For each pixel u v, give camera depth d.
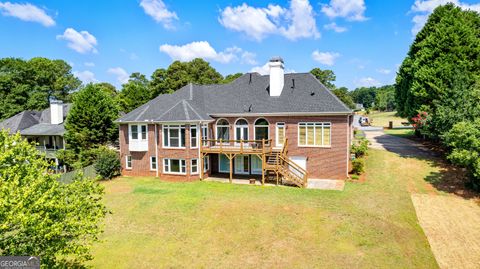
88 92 34.53
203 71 64.44
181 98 31.53
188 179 27.52
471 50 29.84
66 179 27.70
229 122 29.62
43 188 8.77
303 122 27.08
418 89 31.59
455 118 25.23
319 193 22.58
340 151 26.09
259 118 28.61
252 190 23.95
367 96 184.12
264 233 16.22
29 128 42.22
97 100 34.72
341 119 25.86
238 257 13.90
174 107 28.80
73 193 10.02
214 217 18.48
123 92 65.00
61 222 8.71
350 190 23.03
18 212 7.26
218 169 30.75
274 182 26.48
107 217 18.83
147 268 13.12
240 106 29.64
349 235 15.75
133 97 62.84
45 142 41.44
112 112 36.22
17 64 56.41
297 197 21.78
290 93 29.20
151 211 19.73
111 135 35.22
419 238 15.41
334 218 17.84
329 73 64.25
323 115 26.33
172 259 13.82
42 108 59.12
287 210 19.23
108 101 36.31
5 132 9.42
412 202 20.28
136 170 30.30
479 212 18.41
